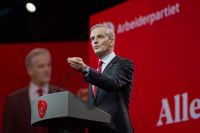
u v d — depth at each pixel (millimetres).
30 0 7402
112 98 2715
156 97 4801
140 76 5031
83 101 2400
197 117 4348
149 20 4996
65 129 2471
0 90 6637
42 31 7742
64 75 6516
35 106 2553
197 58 4414
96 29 2861
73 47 6629
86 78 2527
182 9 4633
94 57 5504
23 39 7914
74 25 7668
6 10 7984
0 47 6742
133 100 5086
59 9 7566
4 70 6695
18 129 5953
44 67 6336
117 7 5453
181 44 4602
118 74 2697
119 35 5367
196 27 4461
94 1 7523
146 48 4988
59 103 2359
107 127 2645
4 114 6031
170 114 4621
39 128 5898
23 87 6605
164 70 4754
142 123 4934
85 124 2596
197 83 4387
